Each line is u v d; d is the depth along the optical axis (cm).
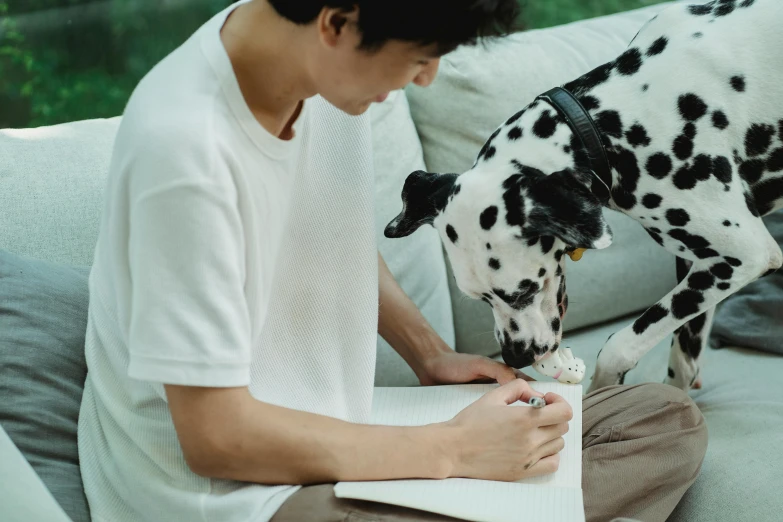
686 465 115
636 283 181
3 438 94
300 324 112
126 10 221
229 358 87
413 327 138
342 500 95
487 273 138
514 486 102
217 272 87
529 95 172
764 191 154
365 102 90
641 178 148
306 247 113
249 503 95
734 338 168
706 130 146
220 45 91
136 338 86
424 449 101
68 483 108
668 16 154
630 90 149
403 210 144
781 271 167
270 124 98
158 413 102
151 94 89
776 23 147
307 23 84
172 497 98
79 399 117
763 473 126
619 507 112
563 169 133
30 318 117
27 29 217
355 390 117
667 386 122
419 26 78
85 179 138
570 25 188
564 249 141
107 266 100
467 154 172
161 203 84
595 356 171
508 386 114
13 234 130
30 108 223
